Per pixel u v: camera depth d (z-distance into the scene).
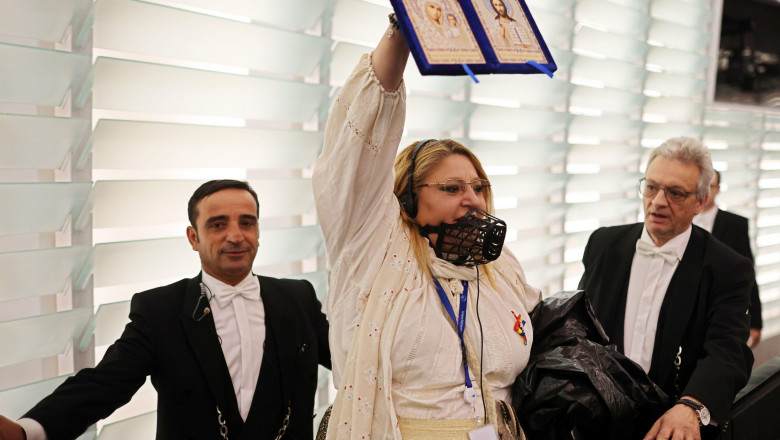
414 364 1.36
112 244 1.63
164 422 1.55
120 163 1.68
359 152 1.36
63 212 1.58
